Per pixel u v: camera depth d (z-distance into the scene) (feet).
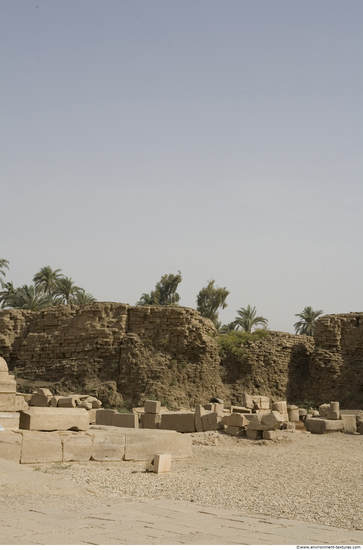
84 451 57.57
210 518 34.19
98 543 27.14
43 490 41.57
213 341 167.02
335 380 163.84
